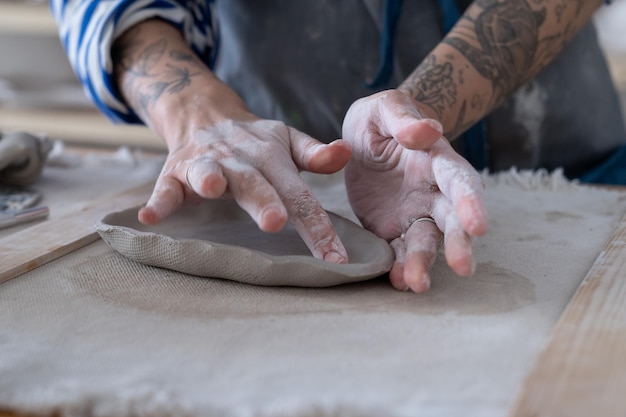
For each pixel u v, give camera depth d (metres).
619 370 0.40
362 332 0.48
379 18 1.01
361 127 0.63
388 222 0.61
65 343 0.47
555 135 1.07
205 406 0.38
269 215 0.54
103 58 0.81
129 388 0.40
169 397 0.39
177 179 0.61
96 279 0.57
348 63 1.04
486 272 0.59
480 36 0.78
